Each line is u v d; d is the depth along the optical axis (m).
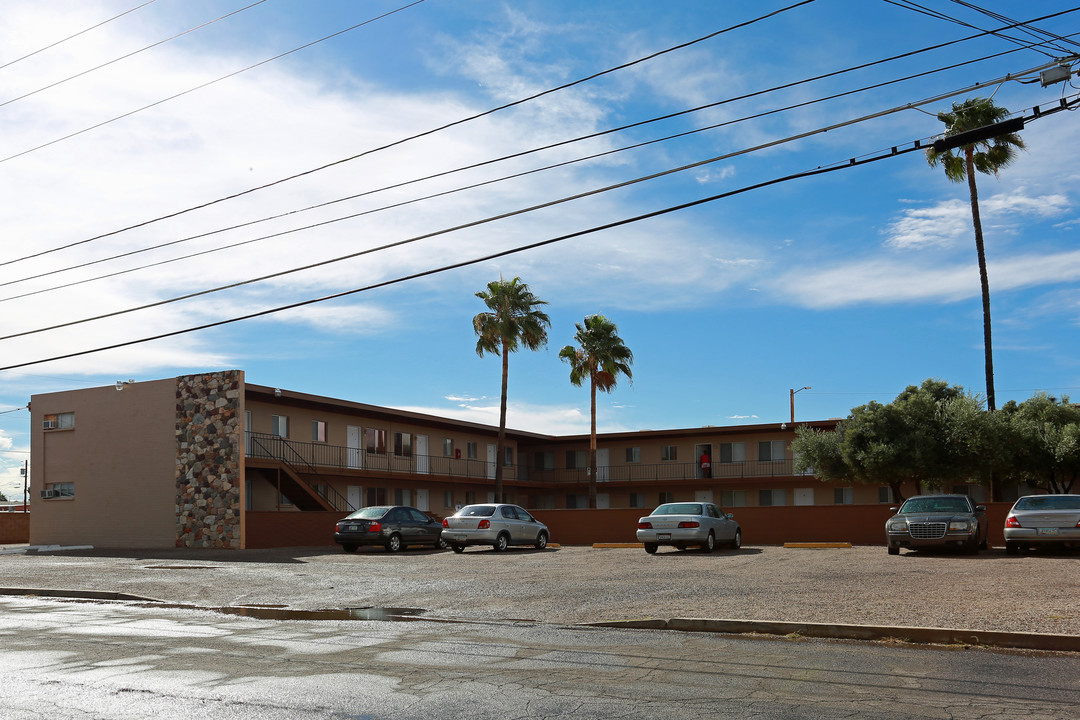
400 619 12.91
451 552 28.16
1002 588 14.16
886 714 6.77
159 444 33.78
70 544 35.31
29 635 11.23
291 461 37.03
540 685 7.88
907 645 10.12
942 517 21.59
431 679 8.16
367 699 7.34
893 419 33.62
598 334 46.72
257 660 9.19
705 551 25.06
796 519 31.58
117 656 9.48
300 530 33.47
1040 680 8.05
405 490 44.75
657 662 9.02
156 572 21.05
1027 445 31.83
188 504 32.75
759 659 9.20
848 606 12.56
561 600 14.55
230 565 23.11
